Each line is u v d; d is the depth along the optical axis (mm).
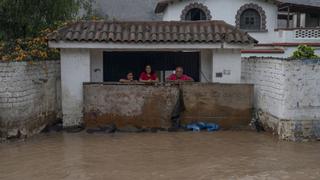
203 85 15219
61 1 18047
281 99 13594
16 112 13492
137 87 15133
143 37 15422
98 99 15219
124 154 12078
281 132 13664
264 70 15031
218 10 26469
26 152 12281
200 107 15273
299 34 24891
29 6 17422
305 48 14430
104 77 16734
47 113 15312
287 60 13344
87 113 15281
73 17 19656
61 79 15625
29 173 10430
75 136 14336
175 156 11859
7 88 13258
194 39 15398
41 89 14859
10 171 10602
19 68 13539
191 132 14859
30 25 17391
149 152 12289
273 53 24359
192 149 12609
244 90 15281
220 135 14406
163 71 16984
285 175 10195
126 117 15219
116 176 10141
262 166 10922
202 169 10672
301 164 11078
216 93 15258
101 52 16438
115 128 15055
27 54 14703
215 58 15984
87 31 15664
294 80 13391
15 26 17688
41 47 15883
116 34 15562
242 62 17828
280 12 30344
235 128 15234
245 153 12141
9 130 13398
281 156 11812
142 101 15164
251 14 26734
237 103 15289
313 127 13523
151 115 15188
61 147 12859
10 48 15445
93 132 14852
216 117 15305
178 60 16922
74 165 11039
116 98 15164
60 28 15938
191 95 15258
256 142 13406
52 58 16047
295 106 13461
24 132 13844
